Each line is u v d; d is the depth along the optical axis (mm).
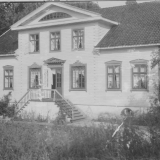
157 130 12922
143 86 25672
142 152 12680
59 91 29484
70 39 28922
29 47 31281
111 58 27000
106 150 12641
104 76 27328
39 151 12570
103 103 27312
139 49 25734
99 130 13539
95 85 27594
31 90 29406
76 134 13516
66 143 12938
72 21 28219
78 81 28562
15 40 34375
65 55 29203
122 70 26531
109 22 28141
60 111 25766
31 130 13523
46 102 27156
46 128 14266
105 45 26766
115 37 27391
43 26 29859
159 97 21984
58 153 12648
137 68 25938
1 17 44250
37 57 30828
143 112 23094
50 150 12719
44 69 30375
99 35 27812
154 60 22797
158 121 13523
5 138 13227
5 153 12766
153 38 24969
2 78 33375
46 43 30281
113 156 12430
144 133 13016
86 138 13125
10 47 33281
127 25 28500
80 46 28594
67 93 29000
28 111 27781
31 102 27938
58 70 29641
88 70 27953
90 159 12180
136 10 30391
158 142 12773
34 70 31125
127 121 13414
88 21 27750
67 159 12430
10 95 32406
